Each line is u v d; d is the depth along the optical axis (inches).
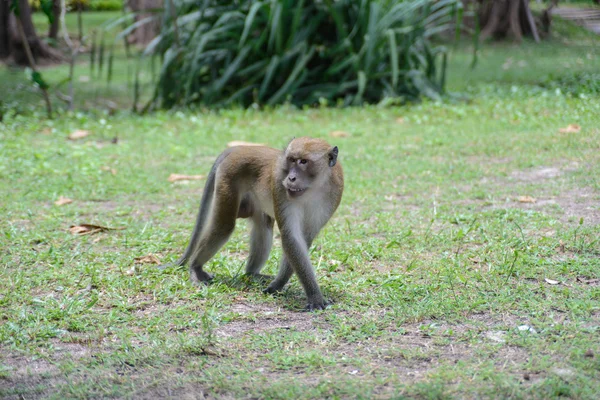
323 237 382.9
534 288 300.7
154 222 423.5
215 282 323.9
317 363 240.4
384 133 646.5
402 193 468.4
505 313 278.5
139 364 245.3
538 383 221.9
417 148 585.6
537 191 453.7
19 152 585.0
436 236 374.9
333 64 813.9
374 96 802.2
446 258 341.1
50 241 383.2
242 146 324.5
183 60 800.9
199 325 276.4
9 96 883.4
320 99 773.3
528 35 1341.0
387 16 787.4
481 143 587.5
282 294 312.2
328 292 308.7
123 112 786.8
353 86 796.6
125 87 984.9
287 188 279.4
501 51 1222.3
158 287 314.7
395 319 276.4
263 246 329.1
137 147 619.2
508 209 414.0
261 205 313.1
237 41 809.5
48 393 227.8
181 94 807.7
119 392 226.1
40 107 811.4
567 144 560.4
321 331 270.5
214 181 332.5
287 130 666.8
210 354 251.0
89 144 626.2
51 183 504.4
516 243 355.3
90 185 502.0
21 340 262.2
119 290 310.3
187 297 303.6
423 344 255.3
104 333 270.8
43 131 686.5
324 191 292.5
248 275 332.8
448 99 779.4
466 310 281.7
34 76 742.5
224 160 320.8
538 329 262.7
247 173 314.2
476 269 328.2
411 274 325.7
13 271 334.6
